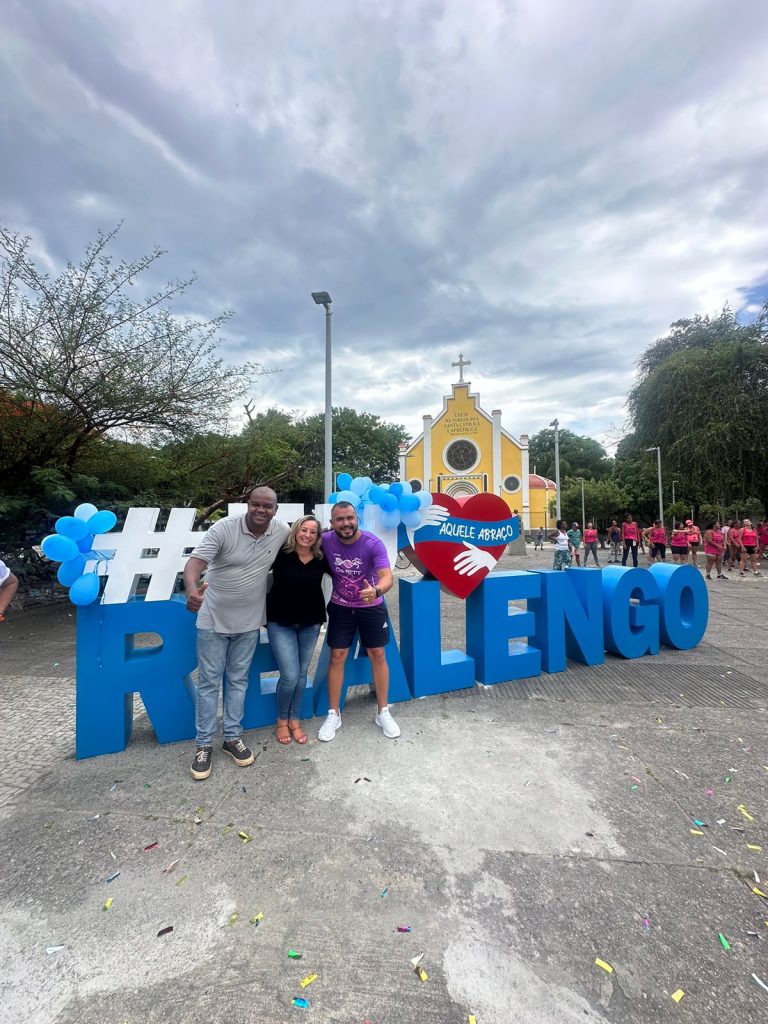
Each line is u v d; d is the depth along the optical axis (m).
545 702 3.63
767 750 2.89
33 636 6.22
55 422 7.93
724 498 15.32
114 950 1.60
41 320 7.59
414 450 32.66
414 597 3.74
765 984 1.46
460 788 2.51
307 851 2.06
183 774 2.69
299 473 15.45
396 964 1.53
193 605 2.68
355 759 2.82
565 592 4.34
